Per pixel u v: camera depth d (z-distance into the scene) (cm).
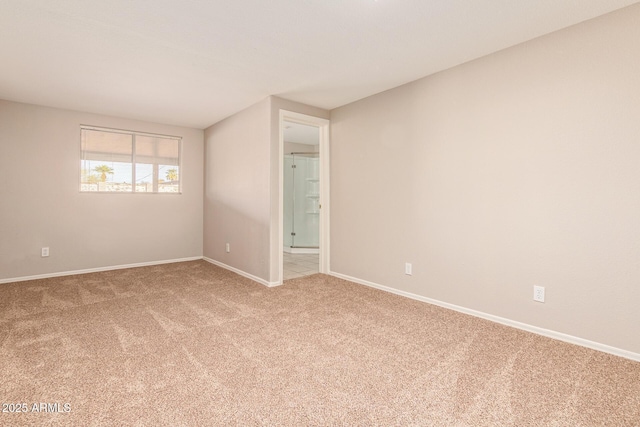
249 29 216
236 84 317
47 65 271
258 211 377
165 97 356
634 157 188
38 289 338
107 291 333
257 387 163
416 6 190
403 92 316
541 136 224
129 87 324
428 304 295
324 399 154
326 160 404
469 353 200
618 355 196
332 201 403
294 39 229
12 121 365
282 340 218
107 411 143
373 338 222
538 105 226
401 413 144
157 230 474
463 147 269
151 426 134
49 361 187
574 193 211
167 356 195
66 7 189
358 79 304
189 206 504
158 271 427
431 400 153
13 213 367
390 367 183
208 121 464
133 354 197
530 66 229
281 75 295
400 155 320
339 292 333
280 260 364
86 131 414
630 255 191
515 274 240
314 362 189
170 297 314
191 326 241
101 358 191
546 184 223
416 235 307
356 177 369
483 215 257
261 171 371
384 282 340
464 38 227
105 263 431
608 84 196
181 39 229
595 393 159
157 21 205
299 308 283
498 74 246
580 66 207
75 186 407
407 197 314
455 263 277
